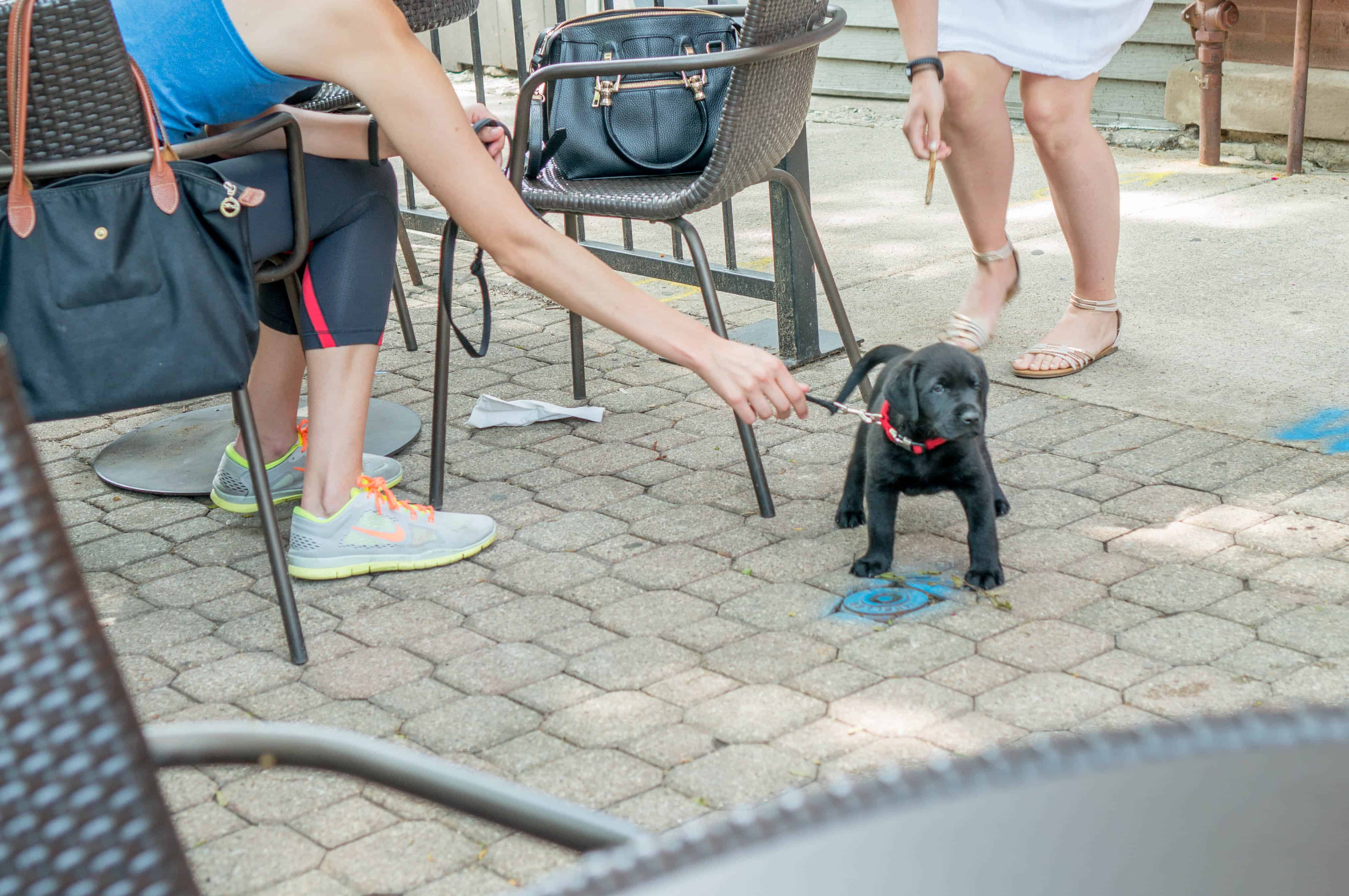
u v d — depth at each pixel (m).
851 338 3.65
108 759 0.72
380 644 2.70
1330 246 4.89
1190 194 5.73
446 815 2.12
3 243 2.35
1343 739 0.66
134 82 2.38
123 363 2.43
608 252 4.77
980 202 3.82
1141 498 3.12
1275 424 3.45
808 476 3.41
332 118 2.93
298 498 3.45
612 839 1.04
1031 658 2.47
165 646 2.74
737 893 0.58
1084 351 3.93
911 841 0.61
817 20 3.23
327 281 2.93
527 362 4.46
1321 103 5.90
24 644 0.69
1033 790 0.63
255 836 2.10
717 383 2.44
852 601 2.75
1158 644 2.48
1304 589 2.64
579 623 2.73
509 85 9.57
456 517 3.12
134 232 2.39
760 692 2.42
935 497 3.28
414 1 3.03
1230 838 0.60
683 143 3.51
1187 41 6.46
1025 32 3.58
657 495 3.36
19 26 2.21
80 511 3.47
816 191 6.32
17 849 0.69
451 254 3.18
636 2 7.39
